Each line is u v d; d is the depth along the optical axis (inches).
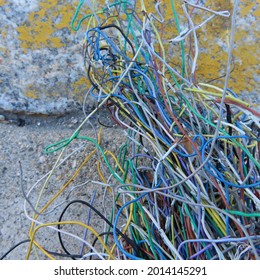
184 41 47.4
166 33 47.4
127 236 37.8
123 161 41.8
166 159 36.3
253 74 48.2
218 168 36.4
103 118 49.9
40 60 49.3
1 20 48.7
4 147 48.7
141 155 39.4
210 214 34.7
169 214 36.7
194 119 37.8
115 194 42.9
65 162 46.8
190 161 34.6
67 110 50.7
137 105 37.7
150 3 46.6
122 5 45.8
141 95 37.4
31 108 50.8
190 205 34.3
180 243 34.9
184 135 34.7
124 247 37.9
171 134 36.2
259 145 37.1
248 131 36.3
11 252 41.8
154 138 37.1
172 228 35.8
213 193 35.2
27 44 49.1
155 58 39.3
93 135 49.0
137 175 39.9
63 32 48.5
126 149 42.3
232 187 35.8
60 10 48.2
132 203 37.1
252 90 48.7
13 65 49.6
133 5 46.4
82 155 47.1
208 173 35.1
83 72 49.2
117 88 38.0
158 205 38.6
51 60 49.3
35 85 50.0
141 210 36.5
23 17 48.5
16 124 51.0
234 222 33.8
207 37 47.6
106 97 37.1
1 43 49.2
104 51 44.8
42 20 48.5
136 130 38.5
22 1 48.2
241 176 34.9
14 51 49.3
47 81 49.8
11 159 47.8
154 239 36.3
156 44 47.7
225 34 47.3
